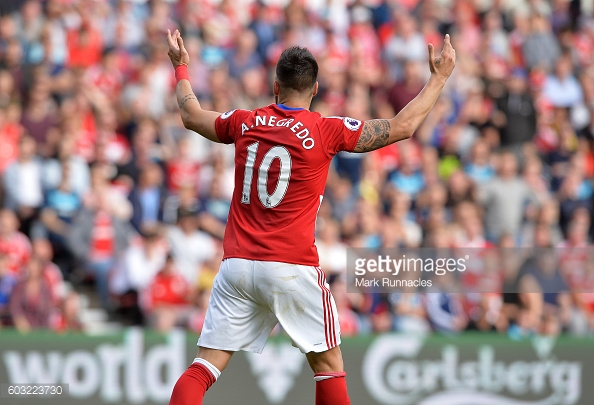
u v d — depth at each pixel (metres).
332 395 15.67
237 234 15.48
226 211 35.97
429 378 31.89
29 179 34.12
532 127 43.66
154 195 35.34
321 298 15.41
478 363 32.38
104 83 38.94
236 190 15.70
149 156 36.50
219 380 30.30
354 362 31.33
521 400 32.62
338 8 45.84
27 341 28.98
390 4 46.88
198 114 16.19
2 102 36.06
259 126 15.52
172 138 37.66
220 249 34.72
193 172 36.69
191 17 42.66
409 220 37.69
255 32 43.19
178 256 33.84
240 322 15.50
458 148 41.81
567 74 46.88
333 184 37.06
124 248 34.00
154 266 33.47
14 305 30.95
